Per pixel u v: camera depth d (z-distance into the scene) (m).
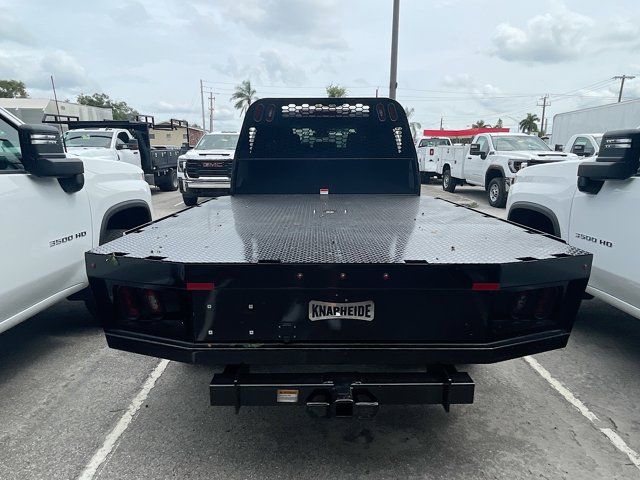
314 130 4.66
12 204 2.76
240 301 2.14
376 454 2.51
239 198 4.48
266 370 3.04
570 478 2.32
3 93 76.00
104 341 3.97
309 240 2.55
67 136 12.49
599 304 4.89
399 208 3.79
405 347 2.17
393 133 4.66
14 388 3.18
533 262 2.13
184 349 2.19
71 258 3.39
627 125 13.39
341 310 2.15
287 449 2.55
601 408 2.96
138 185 4.54
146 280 2.16
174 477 2.32
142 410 2.92
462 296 2.15
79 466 2.40
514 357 2.24
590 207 3.44
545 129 69.38
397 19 14.20
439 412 2.93
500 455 2.50
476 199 14.42
